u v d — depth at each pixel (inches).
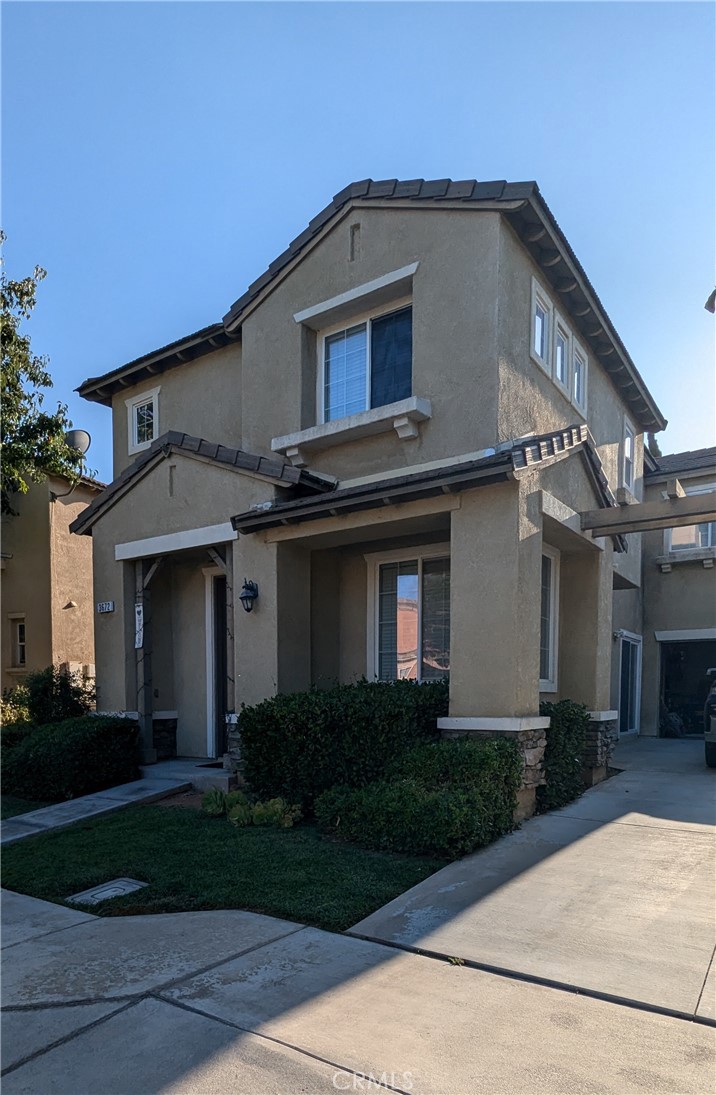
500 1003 151.7
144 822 317.1
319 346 424.5
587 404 475.5
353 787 298.7
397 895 217.0
